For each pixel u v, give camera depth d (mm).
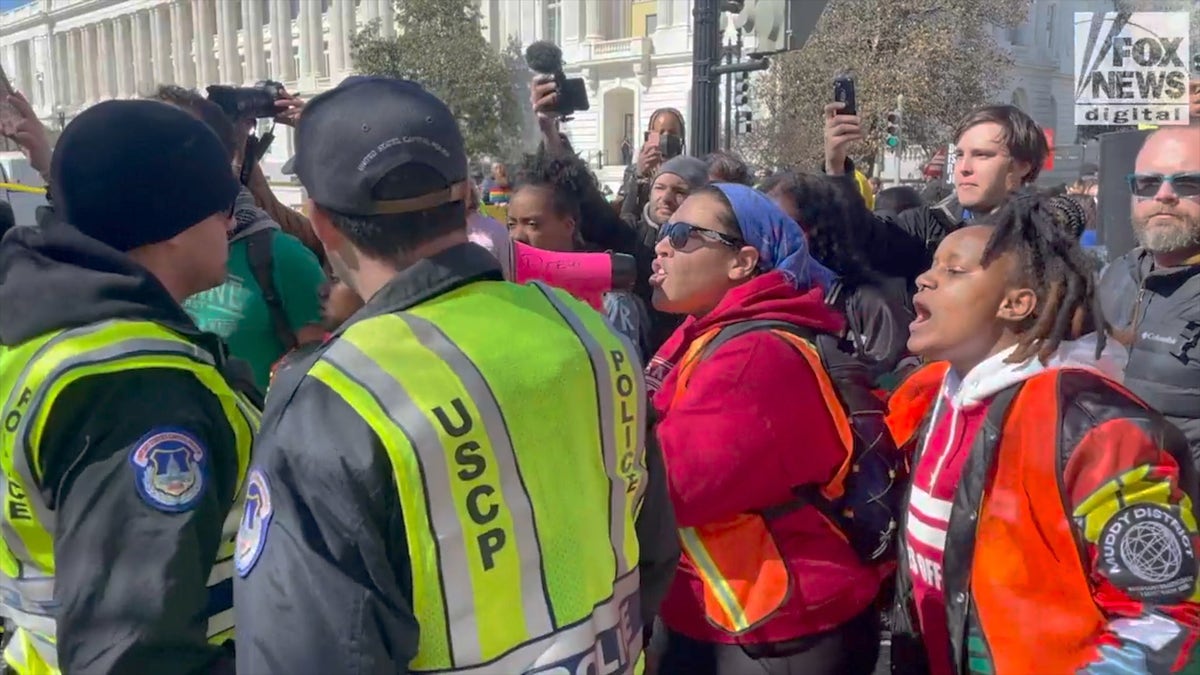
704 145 6617
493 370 1283
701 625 2141
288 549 1169
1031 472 1704
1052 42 43812
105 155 1562
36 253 1565
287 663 1144
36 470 1445
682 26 41375
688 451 1966
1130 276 3350
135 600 1353
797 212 2891
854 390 2164
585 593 1341
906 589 2064
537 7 47000
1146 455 1622
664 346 2514
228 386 1604
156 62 71125
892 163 26562
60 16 79625
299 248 2896
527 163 3754
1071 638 1656
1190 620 1608
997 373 1793
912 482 2047
